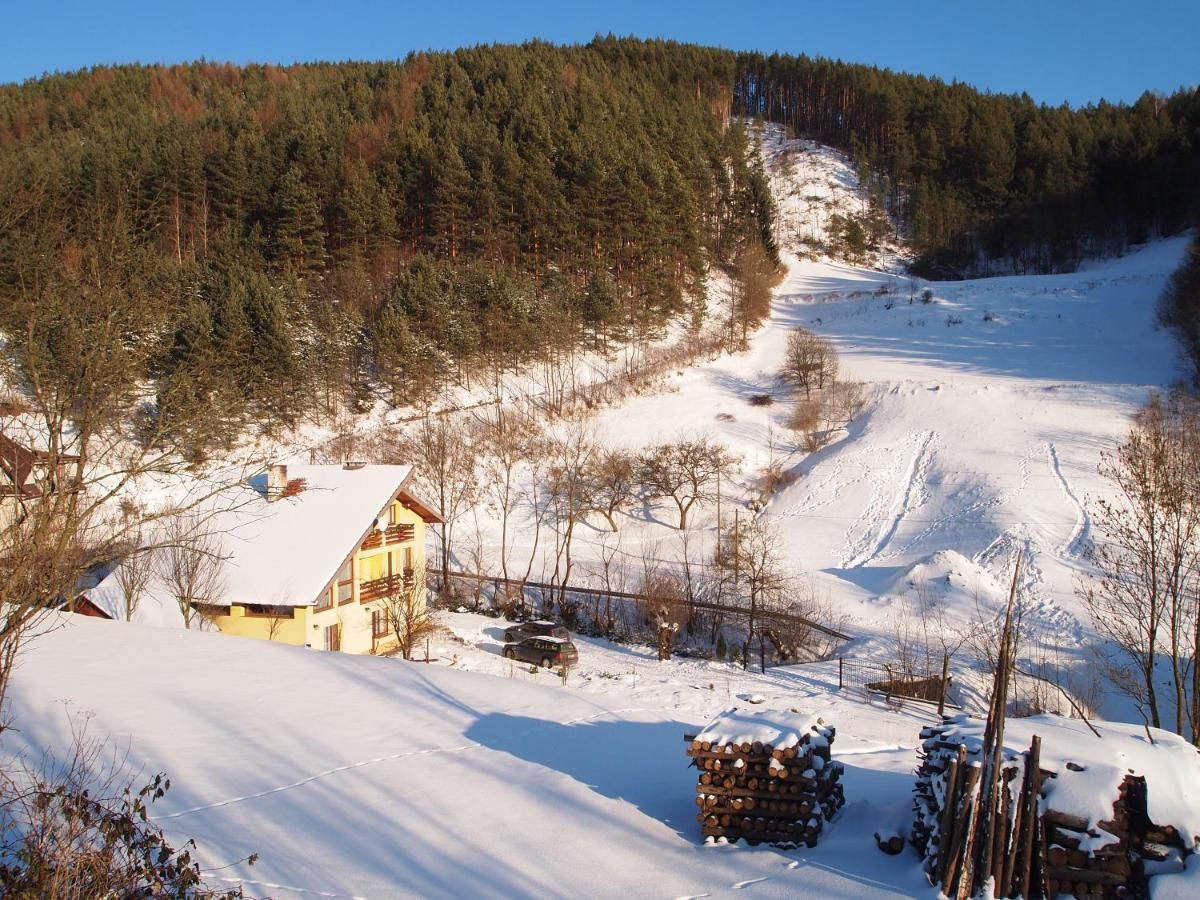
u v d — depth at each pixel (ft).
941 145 458.50
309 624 88.63
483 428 195.00
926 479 170.60
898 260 391.86
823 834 37.29
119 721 45.01
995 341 256.52
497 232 262.67
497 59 456.86
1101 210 390.63
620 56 565.94
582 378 228.22
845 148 509.76
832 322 292.20
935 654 101.09
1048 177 406.62
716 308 295.89
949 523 150.30
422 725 50.31
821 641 111.75
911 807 39.42
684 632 120.37
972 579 122.31
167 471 42.98
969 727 36.11
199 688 52.85
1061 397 194.90
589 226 268.82
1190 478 77.36
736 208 359.87
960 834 29.68
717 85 559.38
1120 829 29.45
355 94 384.27
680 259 287.89
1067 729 35.04
